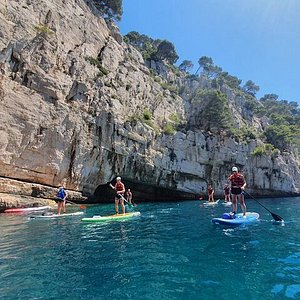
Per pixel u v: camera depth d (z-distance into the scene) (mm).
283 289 5094
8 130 19656
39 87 22031
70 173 23828
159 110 39000
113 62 33344
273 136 52812
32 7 23812
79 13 30531
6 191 19297
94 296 4824
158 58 67312
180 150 34312
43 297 4785
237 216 13328
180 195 35312
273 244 8422
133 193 32312
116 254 7367
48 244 8531
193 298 4746
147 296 4820
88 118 25219
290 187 45344
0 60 19797
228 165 38812
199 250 7766
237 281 5480
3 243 8703
